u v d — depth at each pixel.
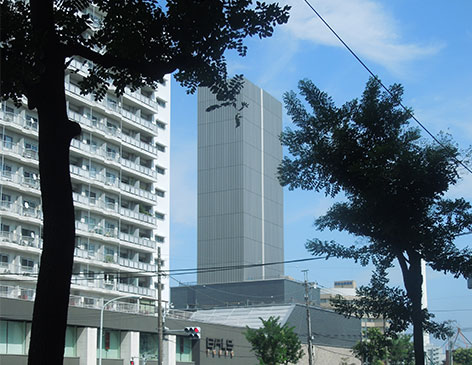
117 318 58.56
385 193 15.03
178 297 128.75
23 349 50.06
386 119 16.17
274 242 146.50
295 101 16.94
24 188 57.84
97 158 66.19
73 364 53.41
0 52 9.07
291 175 16.66
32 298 53.84
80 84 12.22
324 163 16.09
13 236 56.78
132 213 70.88
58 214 9.17
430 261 15.68
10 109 57.59
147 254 74.19
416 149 15.93
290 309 94.62
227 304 115.75
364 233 16.11
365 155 16.08
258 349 66.06
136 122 72.75
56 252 9.02
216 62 11.62
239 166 140.88
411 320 16.31
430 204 15.57
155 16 11.18
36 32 9.34
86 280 63.19
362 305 16.72
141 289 70.06
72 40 10.98
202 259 138.88
